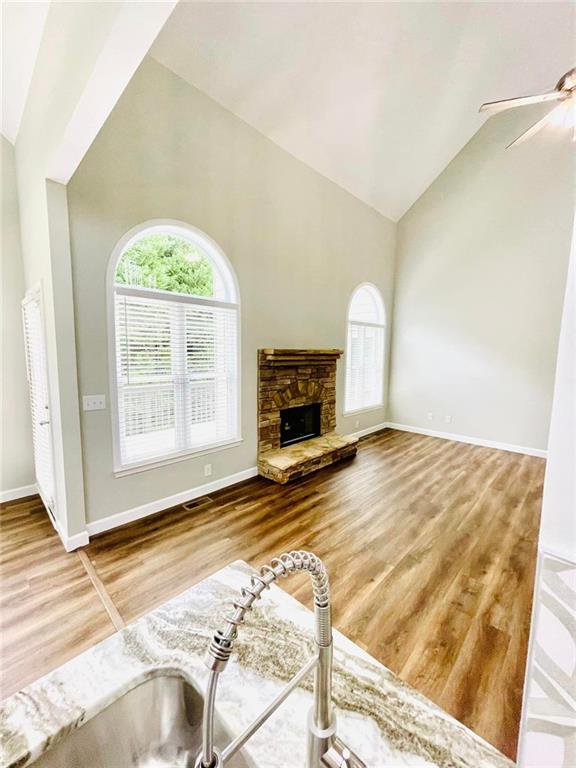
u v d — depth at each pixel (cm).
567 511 66
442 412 606
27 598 212
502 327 538
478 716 146
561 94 227
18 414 354
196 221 323
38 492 367
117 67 145
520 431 528
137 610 203
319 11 296
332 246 493
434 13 337
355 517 314
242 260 369
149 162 288
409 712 79
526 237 509
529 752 72
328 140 422
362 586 225
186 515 313
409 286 630
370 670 90
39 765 74
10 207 335
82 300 261
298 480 399
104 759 83
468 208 555
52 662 170
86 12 155
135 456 305
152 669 90
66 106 186
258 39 296
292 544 270
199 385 347
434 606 208
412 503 344
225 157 342
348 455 480
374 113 414
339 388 544
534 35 386
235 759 73
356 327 575
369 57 350
